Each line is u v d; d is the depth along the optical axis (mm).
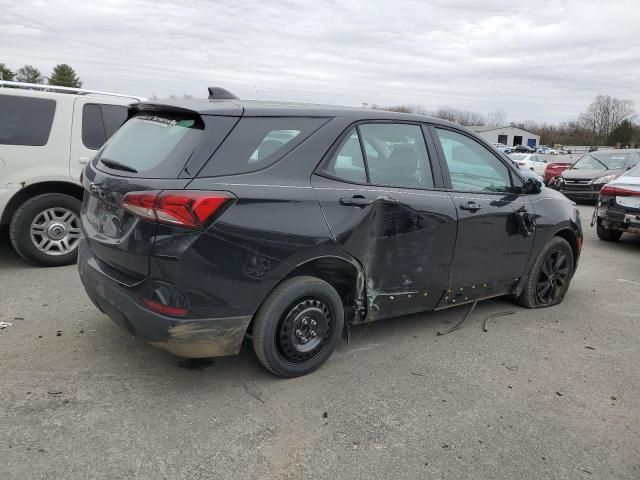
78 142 5938
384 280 3811
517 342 4418
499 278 4684
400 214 3773
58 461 2607
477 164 4508
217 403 3213
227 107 3277
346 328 4008
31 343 3883
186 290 2975
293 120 3455
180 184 2961
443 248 4090
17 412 2992
